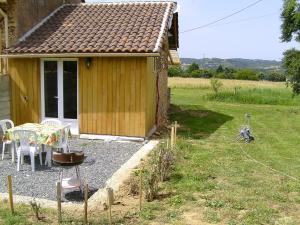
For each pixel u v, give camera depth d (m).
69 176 9.45
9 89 14.23
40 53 13.22
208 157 11.30
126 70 13.27
